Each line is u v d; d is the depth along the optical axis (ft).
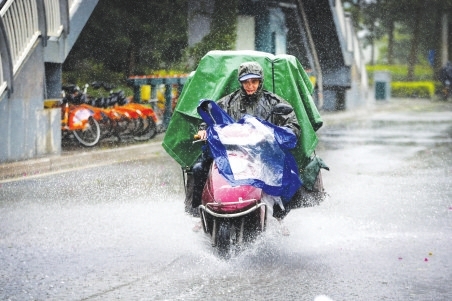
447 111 119.34
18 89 47.14
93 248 25.39
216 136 23.12
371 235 27.20
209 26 81.61
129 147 56.90
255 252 24.34
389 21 211.20
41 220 30.35
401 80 221.87
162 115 72.79
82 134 56.44
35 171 45.75
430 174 43.88
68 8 52.70
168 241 26.35
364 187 38.93
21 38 47.83
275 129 23.26
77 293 20.13
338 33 107.45
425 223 29.32
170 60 77.15
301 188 25.25
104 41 71.26
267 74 25.44
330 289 20.40
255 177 22.62
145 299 19.54
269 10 101.40
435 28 189.67
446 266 22.76
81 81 72.79
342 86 114.32
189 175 26.16
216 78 25.79
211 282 21.18
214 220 23.21
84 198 36.01
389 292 20.08
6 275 21.99
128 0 71.15
